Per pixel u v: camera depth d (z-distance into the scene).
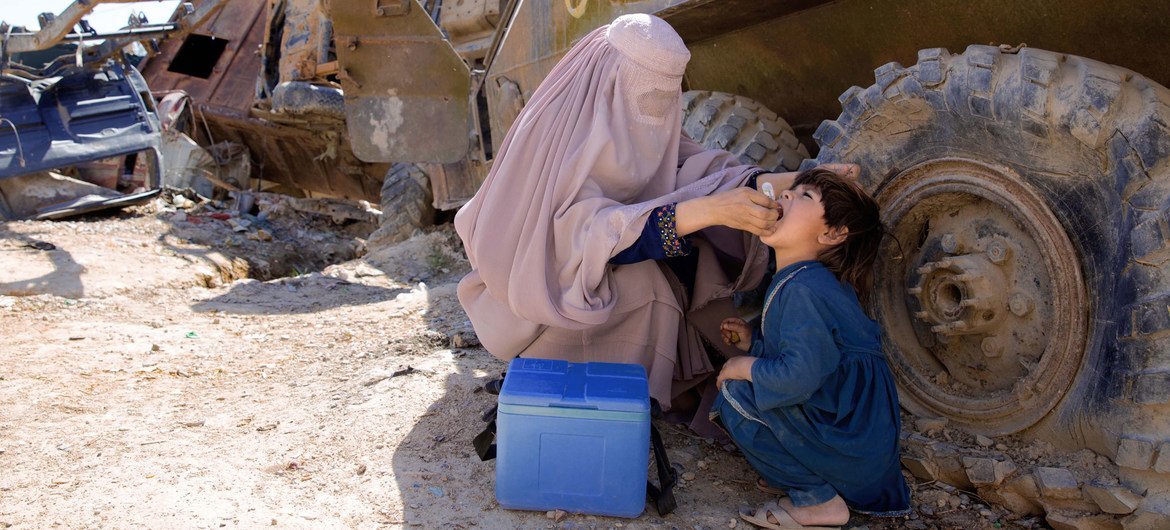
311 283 7.11
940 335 3.05
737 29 3.81
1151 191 2.33
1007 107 2.61
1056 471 2.52
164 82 13.48
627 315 3.07
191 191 11.09
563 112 3.00
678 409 3.44
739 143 3.81
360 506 2.75
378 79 7.15
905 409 3.15
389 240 9.24
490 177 3.17
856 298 2.73
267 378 4.29
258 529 2.57
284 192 14.84
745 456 2.86
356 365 4.39
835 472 2.61
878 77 3.03
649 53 2.88
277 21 11.30
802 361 2.47
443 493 2.83
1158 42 2.65
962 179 2.86
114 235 8.48
